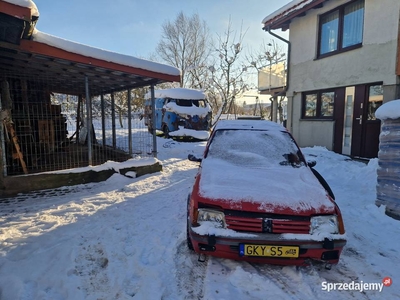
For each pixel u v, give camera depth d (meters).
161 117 13.70
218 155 3.83
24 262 2.84
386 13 7.16
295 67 10.71
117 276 2.65
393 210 4.00
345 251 3.17
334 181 6.11
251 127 4.34
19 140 6.45
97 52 5.16
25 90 7.43
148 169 6.70
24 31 4.04
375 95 7.69
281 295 2.40
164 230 3.61
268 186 2.86
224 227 2.55
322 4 9.12
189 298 2.35
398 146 3.90
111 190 5.40
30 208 4.34
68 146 8.61
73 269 2.75
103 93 9.83
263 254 2.47
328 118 9.34
